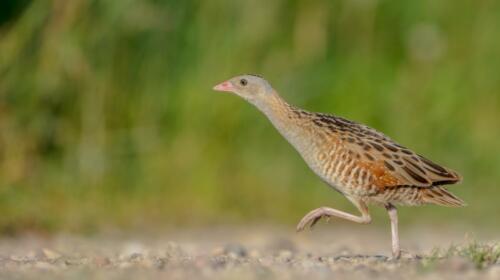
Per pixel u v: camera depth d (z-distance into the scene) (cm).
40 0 2727
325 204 2916
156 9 2822
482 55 3216
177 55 2911
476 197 3042
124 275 1567
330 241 2522
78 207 2723
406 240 2594
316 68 3036
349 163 1897
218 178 2864
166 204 2816
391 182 1883
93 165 2789
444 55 3200
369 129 1961
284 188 2897
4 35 2773
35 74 2738
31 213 2639
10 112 2744
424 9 3197
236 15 2941
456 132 3120
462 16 3228
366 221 1930
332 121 1966
